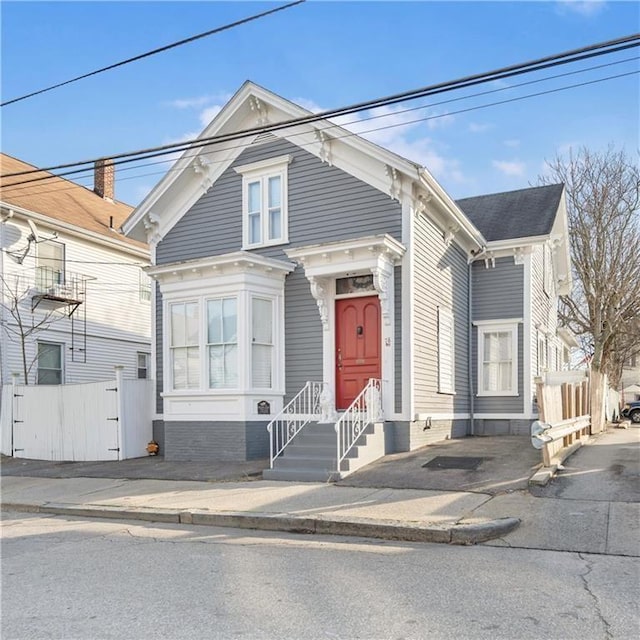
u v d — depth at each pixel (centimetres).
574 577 605
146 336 2502
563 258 2386
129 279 2433
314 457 1172
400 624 489
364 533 809
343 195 1415
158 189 1597
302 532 846
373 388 1285
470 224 1617
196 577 627
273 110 1509
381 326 1354
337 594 563
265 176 1514
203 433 1403
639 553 682
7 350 1914
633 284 2459
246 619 505
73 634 482
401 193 1345
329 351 1396
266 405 1393
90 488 1202
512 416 1773
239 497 1012
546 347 2109
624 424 2144
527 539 746
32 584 615
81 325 2202
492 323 1812
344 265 1325
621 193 2459
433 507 877
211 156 1578
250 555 717
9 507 1092
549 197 1998
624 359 3150
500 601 539
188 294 1431
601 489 935
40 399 1677
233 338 1375
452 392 1600
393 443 1313
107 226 2362
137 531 877
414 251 1362
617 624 486
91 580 624
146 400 1611
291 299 1448
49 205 2194
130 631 485
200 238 1595
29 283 2011
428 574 623
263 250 1499
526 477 1019
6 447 1717
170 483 1186
